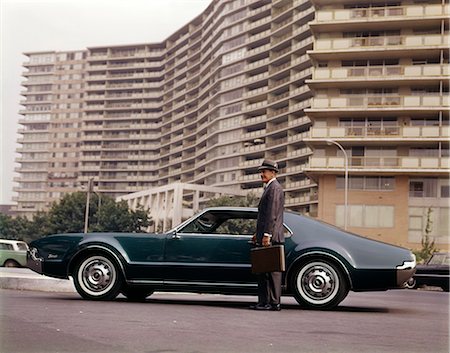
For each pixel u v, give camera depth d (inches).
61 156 4928.6
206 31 4037.9
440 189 1910.7
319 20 1972.2
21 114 5113.2
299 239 317.7
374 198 1940.2
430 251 1684.3
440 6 1893.5
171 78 4613.7
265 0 3346.5
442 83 1878.7
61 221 3100.4
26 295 377.7
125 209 3021.7
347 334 231.6
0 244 1120.2
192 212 2837.1
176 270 323.6
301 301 315.9
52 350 179.9
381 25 1950.1
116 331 218.7
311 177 2047.2
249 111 3277.6
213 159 3528.5
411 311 345.7
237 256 319.6
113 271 331.0
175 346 192.1
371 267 310.0
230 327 239.1
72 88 4992.6
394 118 1927.9
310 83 1943.9
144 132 4788.4
